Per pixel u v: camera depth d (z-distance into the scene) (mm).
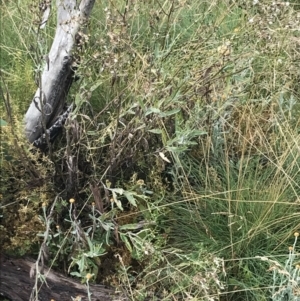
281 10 2182
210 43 2230
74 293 2066
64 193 2178
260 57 2387
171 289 2016
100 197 2029
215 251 2111
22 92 2443
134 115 2105
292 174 2270
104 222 2053
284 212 2199
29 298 2080
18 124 2035
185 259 2102
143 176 2293
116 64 1979
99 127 2264
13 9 2791
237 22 2627
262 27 2043
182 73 2180
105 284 2115
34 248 2176
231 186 2195
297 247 2176
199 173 2262
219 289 1967
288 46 2406
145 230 2027
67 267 2146
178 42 2555
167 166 2307
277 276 2012
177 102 2025
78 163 2191
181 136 1958
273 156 2307
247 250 2152
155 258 2010
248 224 2184
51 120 2266
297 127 2410
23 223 2141
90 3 2100
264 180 2283
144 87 2029
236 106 2252
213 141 2268
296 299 1794
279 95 2389
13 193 2186
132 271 2084
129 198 1987
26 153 2080
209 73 2012
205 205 2232
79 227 2008
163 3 2541
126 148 2105
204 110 2213
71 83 2246
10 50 2781
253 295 2064
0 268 2113
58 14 2129
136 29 2615
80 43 2061
